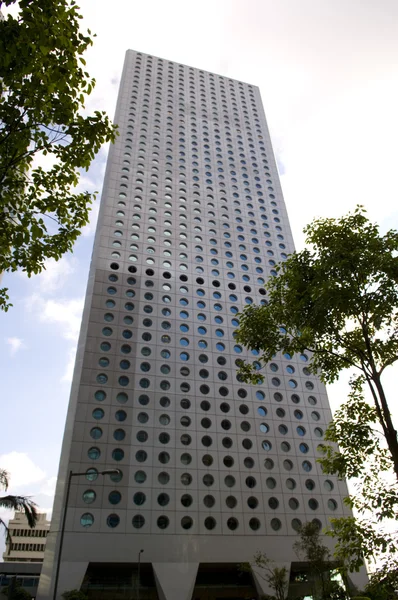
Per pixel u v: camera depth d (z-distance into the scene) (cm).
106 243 4781
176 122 6638
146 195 5447
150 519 3381
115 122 6188
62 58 949
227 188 6056
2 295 1170
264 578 3394
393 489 990
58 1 923
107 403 3784
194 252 5131
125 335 4209
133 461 3581
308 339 1288
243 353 4538
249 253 5431
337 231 1305
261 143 7038
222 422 4025
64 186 1145
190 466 3706
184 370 4200
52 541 3167
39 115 973
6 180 1012
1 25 827
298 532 3572
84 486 3369
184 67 7731
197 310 4656
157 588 3197
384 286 1120
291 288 1323
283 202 6272
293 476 3944
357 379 1222
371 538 953
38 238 1130
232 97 7625
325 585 3281
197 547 3375
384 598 912
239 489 3725
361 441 1109
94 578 3262
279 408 4306
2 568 4578
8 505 1808
